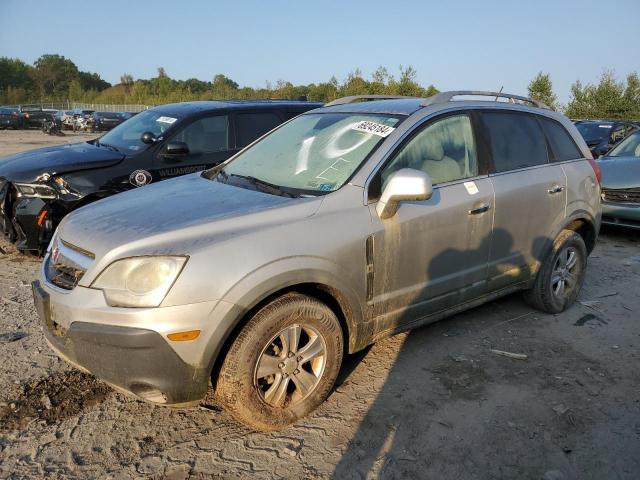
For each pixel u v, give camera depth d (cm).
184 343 253
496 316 449
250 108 680
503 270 401
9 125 3547
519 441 288
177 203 314
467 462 272
